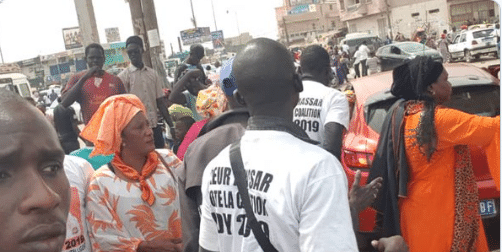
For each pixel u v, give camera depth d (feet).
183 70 25.41
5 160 2.12
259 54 5.35
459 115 8.55
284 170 4.93
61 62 229.86
